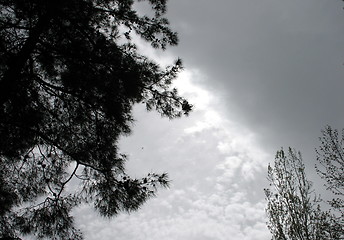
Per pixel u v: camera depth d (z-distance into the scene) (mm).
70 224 6098
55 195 6137
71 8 6371
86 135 7398
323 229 13062
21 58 5812
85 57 6430
